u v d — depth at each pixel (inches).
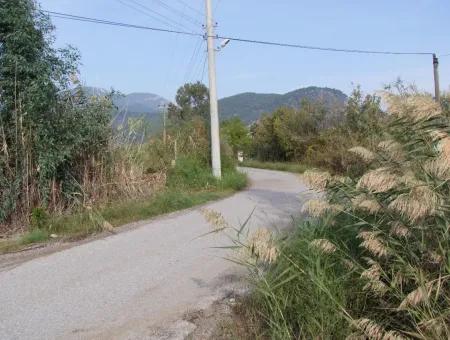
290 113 1739.7
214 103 800.9
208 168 814.5
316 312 171.6
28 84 458.6
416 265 160.9
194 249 336.8
